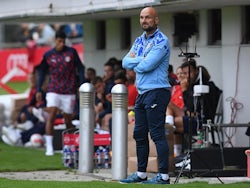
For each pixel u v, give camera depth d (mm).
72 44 89688
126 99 36469
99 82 50156
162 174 33688
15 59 88688
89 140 39188
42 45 112938
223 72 46188
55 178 37219
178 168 37562
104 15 51719
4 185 32969
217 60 47688
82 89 38906
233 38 45688
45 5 51781
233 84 45656
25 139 55031
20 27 123062
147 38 33625
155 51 33062
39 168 41344
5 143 55844
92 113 39125
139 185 32375
